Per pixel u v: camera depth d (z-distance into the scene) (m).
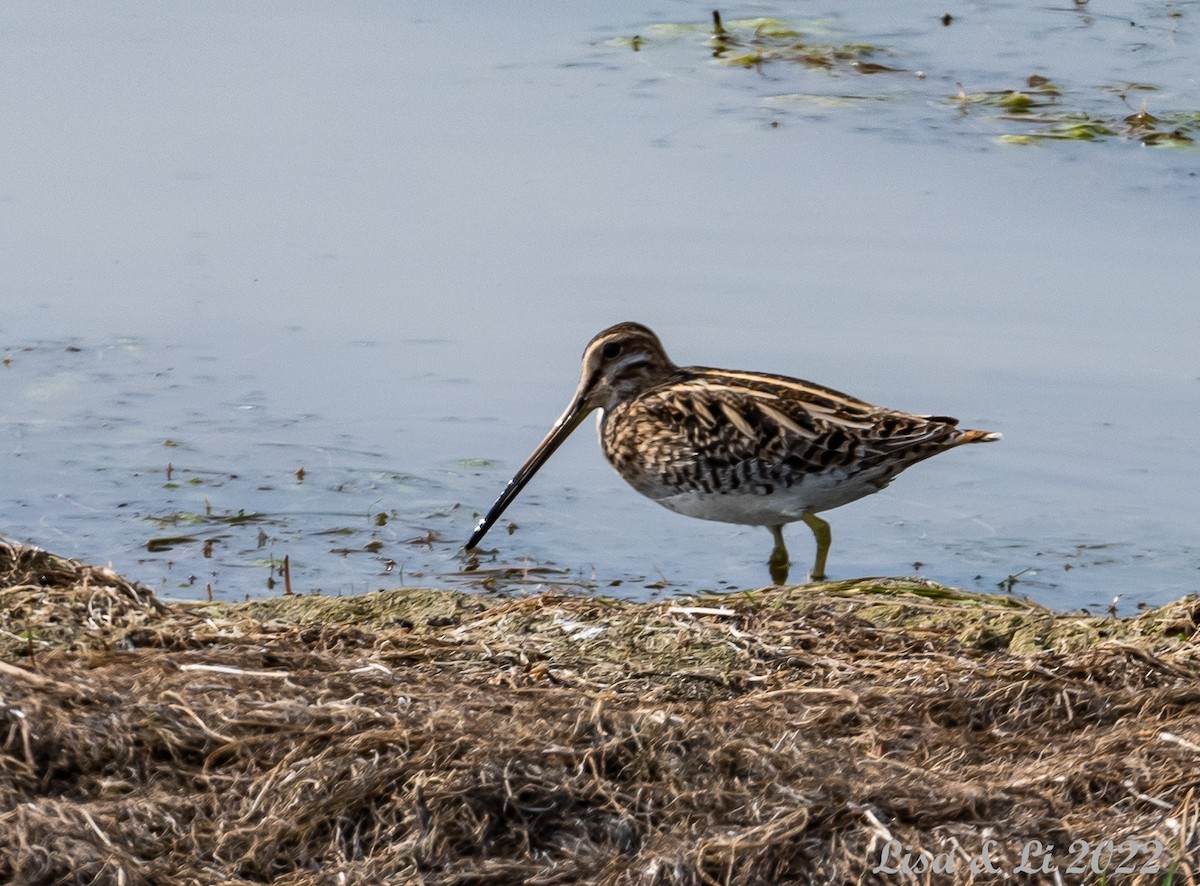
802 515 14.62
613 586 14.03
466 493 15.76
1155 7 26.27
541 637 11.02
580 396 15.30
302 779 8.25
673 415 14.84
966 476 16.34
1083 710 9.71
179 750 8.48
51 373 17.55
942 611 11.95
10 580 11.20
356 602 12.23
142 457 16.02
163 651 9.88
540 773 8.34
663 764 8.55
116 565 13.95
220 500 15.25
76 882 7.50
